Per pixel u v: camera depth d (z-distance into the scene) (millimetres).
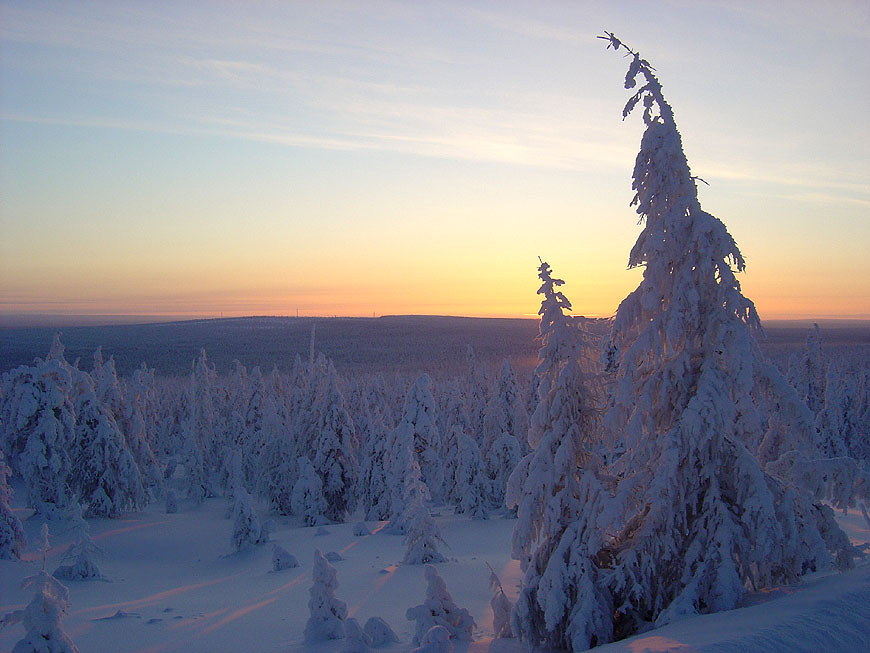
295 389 63906
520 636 14688
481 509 42594
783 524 12930
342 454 48281
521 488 15312
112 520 43750
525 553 15008
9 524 33125
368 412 59312
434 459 44906
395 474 43562
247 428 64438
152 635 19344
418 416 45125
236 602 24359
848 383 61250
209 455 66812
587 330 15141
